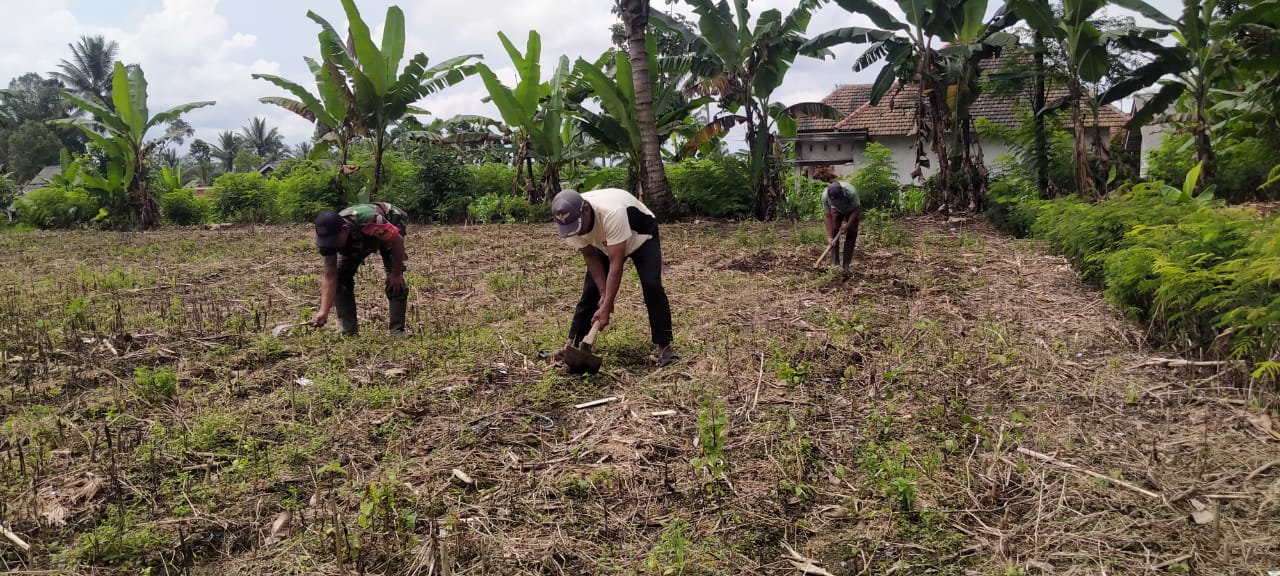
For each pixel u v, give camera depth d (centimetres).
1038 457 315
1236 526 260
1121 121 1820
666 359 446
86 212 1641
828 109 1295
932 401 380
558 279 739
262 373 436
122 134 1600
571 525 274
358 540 256
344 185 1605
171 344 495
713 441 325
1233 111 1176
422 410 377
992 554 252
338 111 1495
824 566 249
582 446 336
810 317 551
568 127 1605
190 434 346
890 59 1184
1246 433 331
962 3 1121
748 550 259
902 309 564
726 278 714
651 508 287
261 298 672
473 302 645
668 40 1522
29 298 680
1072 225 699
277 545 261
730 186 1381
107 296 683
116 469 313
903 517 275
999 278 684
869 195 1353
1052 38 1096
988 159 1873
